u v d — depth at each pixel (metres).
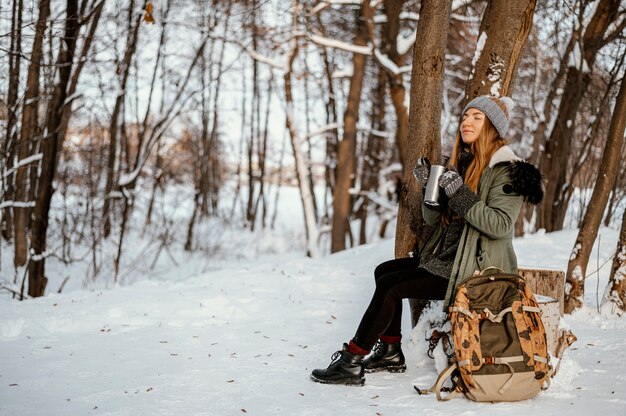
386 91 18.92
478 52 4.35
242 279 6.87
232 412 2.90
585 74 10.01
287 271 7.44
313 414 2.87
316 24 15.88
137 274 14.15
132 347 4.19
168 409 2.93
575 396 3.07
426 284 3.29
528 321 3.03
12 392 3.17
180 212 23.70
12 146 9.67
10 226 14.82
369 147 22.05
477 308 3.05
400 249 4.11
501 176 3.15
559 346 3.41
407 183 4.09
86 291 6.27
